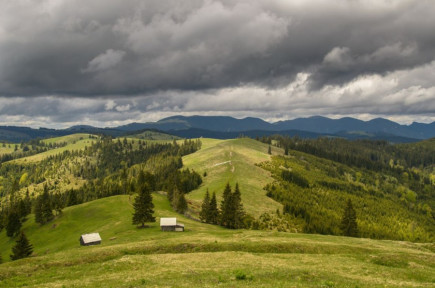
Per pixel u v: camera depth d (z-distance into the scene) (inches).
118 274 1417.3
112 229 4062.5
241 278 1267.2
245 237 2741.1
